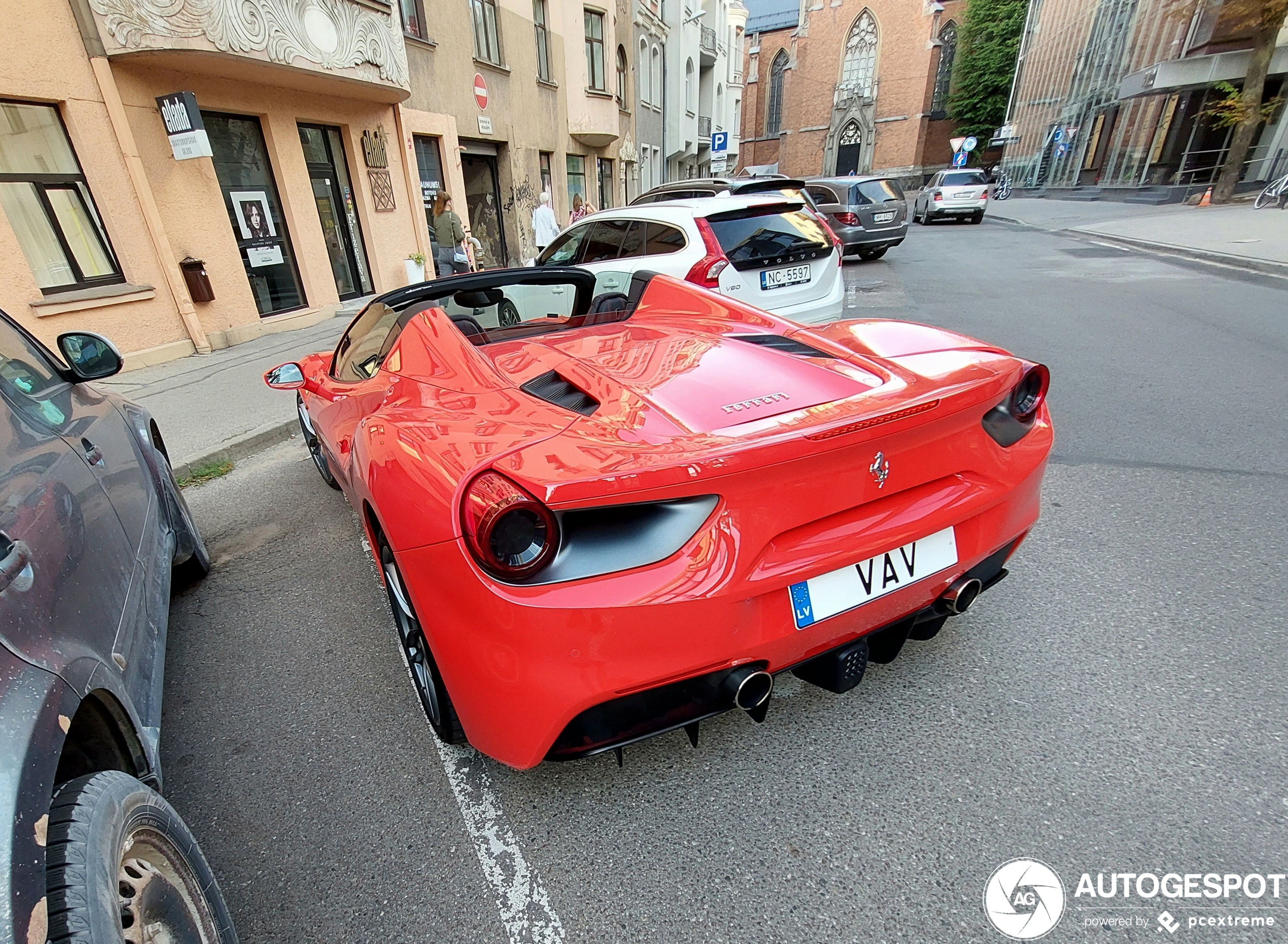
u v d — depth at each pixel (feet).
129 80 22.53
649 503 4.46
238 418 17.97
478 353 6.66
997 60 157.58
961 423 5.60
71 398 7.29
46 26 20.20
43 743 3.24
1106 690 6.74
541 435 4.93
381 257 35.88
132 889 3.49
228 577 10.45
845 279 37.06
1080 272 34.78
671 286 9.12
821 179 47.93
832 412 5.10
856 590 5.15
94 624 4.57
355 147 33.53
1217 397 15.01
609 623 4.33
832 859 5.22
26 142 20.48
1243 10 55.42
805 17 194.39
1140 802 5.50
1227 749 5.94
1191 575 8.59
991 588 8.49
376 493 5.32
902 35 182.80
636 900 5.01
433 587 4.75
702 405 5.41
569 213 61.36
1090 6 103.35
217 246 26.12
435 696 5.96
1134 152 82.84
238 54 23.53
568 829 5.65
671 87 95.96
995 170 135.44
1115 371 17.20
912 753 6.16
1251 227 44.96
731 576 4.55
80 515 5.22
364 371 9.05
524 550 4.29
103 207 22.15
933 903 4.84
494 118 46.80
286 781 6.38
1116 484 11.28
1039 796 5.63
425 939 4.84
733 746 6.39
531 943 4.75
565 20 56.65
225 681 7.93
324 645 8.54
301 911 5.10
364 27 29.60
